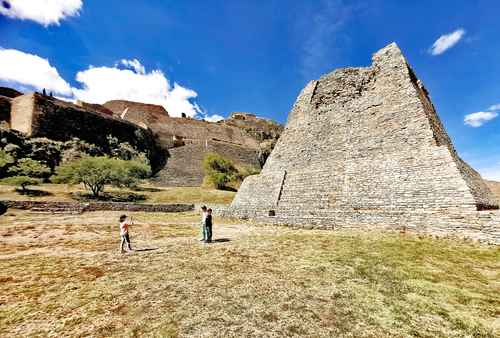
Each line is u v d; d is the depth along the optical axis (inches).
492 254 460.1
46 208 1003.3
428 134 811.4
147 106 4355.3
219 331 213.5
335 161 1007.6
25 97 2003.0
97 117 2425.0
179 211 1338.6
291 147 1205.1
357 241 563.8
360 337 209.9
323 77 1261.1
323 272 362.0
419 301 278.2
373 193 820.6
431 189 700.0
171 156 2989.7
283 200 1053.2
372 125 985.5
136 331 212.5
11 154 1628.9
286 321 231.3
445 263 412.2
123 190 1770.4
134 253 470.3
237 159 3341.5
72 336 205.8
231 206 1218.6
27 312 245.0
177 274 349.4
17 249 504.4
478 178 1052.5
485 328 228.5
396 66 1008.9
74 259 428.5
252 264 397.7
